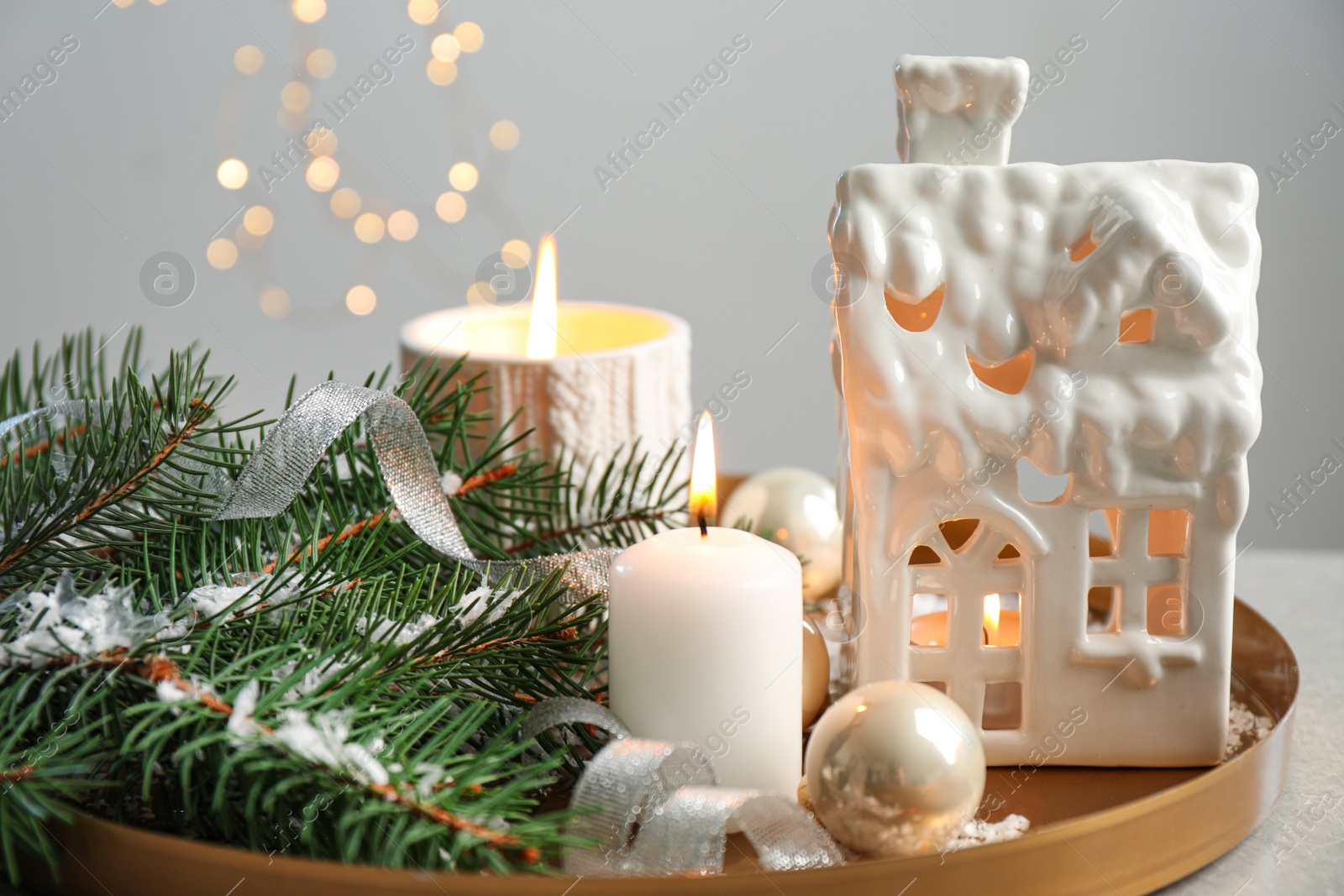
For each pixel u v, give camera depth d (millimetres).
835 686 637
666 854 507
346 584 559
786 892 486
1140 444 552
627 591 545
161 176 1338
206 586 538
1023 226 548
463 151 1318
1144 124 1179
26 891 526
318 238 1367
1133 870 521
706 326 1325
